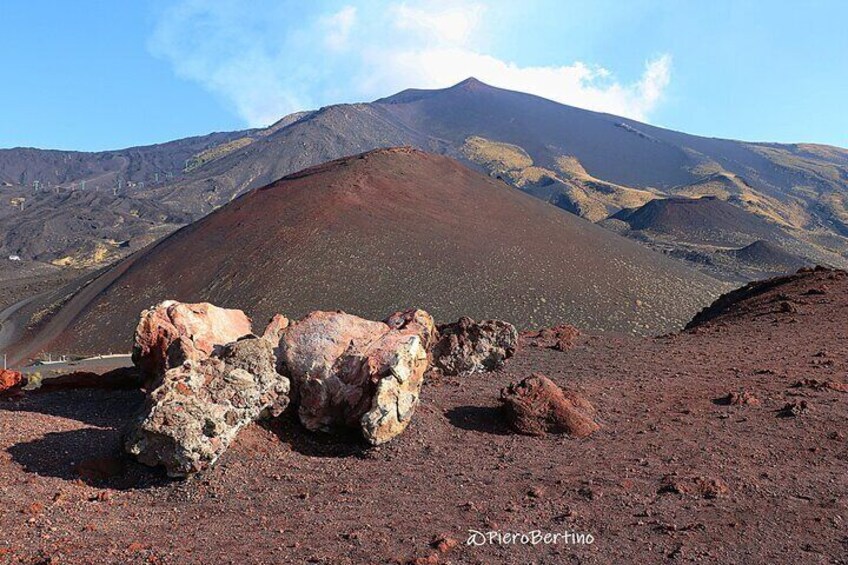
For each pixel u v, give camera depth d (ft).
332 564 25.80
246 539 28.60
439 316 260.01
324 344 45.85
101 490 34.78
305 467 39.22
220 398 39.34
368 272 288.30
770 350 68.49
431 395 55.42
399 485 36.11
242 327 57.72
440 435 45.14
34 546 26.73
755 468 36.86
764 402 49.29
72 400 53.57
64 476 35.88
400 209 350.02
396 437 43.39
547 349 78.59
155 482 36.11
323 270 289.33
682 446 41.06
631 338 87.61
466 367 64.54
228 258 310.45
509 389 48.52
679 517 30.66
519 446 43.06
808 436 41.57
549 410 46.11
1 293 478.59
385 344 45.37
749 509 31.37
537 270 307.99
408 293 274.16
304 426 44.29
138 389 57.82
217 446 37.24
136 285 310.04
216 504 33.50
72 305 322.14
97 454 39.14
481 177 422.00
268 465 39.01
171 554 26.61
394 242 314.14
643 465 38.09
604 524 30.12
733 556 26.76
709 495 33.12
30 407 50.37
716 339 78.54
